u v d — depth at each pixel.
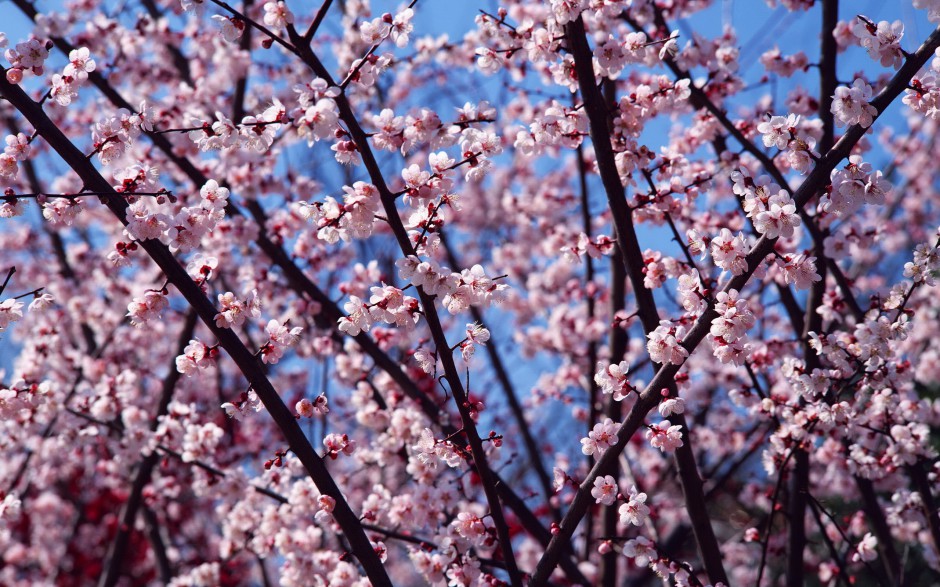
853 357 4.21
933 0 3.27
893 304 3.97
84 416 5.88
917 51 3.41
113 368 7.60
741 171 3.52
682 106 5.36
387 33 3.56
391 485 8.66
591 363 7.24
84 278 9.66
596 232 7.05
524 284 10.49
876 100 3.47
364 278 5.94
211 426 5.54
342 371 6.21
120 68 7.68
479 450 3.67
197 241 3.52
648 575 8.40
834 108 3.42
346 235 3.41
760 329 7.64
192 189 6.69
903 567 5.39
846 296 5.04
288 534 5.42
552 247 7.88
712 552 4.17
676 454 4.19
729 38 6.03
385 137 3.50
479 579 3.89
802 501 5.13
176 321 9.47
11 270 3.58
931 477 4.96
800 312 5.68
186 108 7.17
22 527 11.05
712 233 5.62
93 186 3.56
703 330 3.54
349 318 3.35
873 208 10.21
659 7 6.22
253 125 3.45
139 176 3.63
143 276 9.30
